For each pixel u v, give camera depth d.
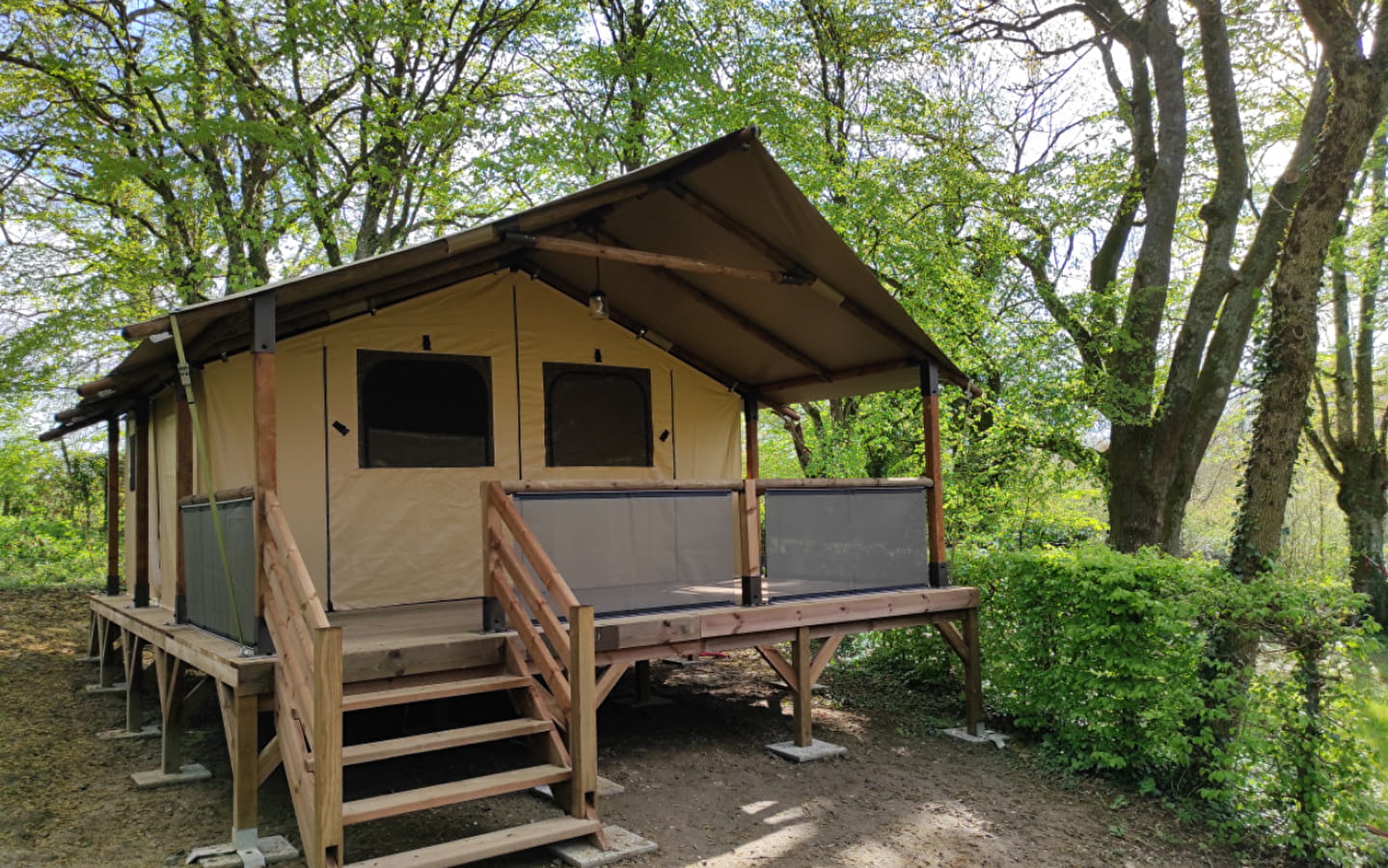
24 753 6.28
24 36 10.93
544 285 7.59
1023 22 12.88
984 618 7.76
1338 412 17.31
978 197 12.61
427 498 6.84
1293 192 11.01
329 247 12.36
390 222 12.87
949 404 13.09
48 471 17.97
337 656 3.78
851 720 7.72
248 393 6.25
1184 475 11.90
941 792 6.00
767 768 6.30
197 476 6.34
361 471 6.59
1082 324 12.95
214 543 5.42
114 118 11.31
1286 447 6.96
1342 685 5.62
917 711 8.15
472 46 12.77
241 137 11.38
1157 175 12.47
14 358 11.59
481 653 5.03
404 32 11.59
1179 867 5.14
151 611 7.06
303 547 6.32
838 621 6.82
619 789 5.64
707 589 6.76
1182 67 12.45
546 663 4.85
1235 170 11.39
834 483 6.92
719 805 5.48
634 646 5.65
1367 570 16.12
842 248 6.30
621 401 8.02
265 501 4.55
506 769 5.86
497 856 4.45
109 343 12.93
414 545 6.75
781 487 6.61
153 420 7.71
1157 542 12.02
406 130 11.70
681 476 8.38
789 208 6.06
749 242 6.53
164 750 5.70
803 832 5.11
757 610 6.26
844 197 12.30
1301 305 6.96
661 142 13.98
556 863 4.40
